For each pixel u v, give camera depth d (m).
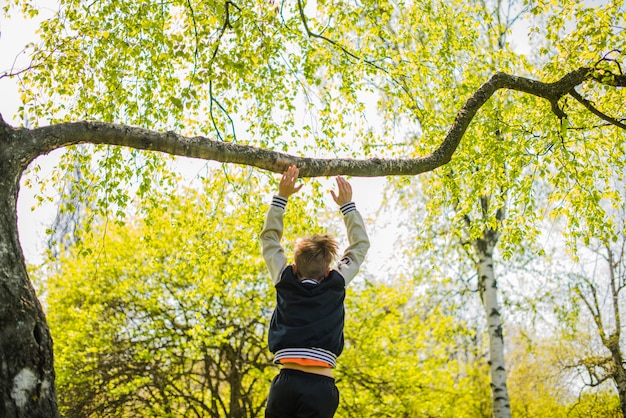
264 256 3.10
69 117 6.18
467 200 7.21
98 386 11.49
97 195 6.01
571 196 6.69
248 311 11.83
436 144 7.29
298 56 6.97
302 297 2.82
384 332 12.64
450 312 13.70
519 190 6.88
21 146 2.98
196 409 12.15
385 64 7.33
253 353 12.73
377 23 7.16
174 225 6.93
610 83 5.66
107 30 6.02
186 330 11.62
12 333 2.70
